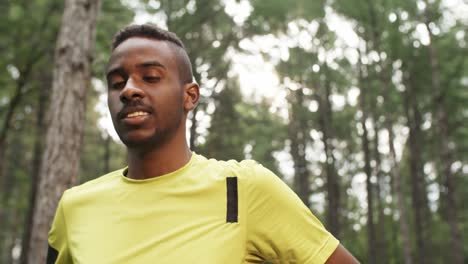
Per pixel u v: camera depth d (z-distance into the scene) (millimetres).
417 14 18312
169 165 1401
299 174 22141
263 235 1374
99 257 1324
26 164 20859
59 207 1536
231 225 1328
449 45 19719
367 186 21703
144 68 1357
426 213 25234
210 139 14977
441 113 18500
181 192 1362
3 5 13359
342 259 1408
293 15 18188
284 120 21484
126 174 1514
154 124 1355
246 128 16469
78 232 1420
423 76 20641
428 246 25062
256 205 1371
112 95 1395
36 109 18125
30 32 13398
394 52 19375
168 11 14266
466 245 26219
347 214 28078
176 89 1390
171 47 1414
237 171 1399
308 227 1404
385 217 27703
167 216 1337
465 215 26938
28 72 13844
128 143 1372
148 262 1274
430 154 26578
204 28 15633
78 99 6117
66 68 6172
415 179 23719
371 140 25875
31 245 5648
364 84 22234
